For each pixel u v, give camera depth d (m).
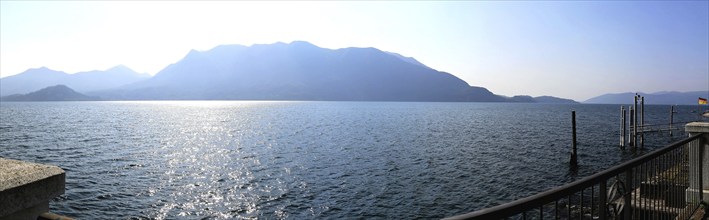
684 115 120.62
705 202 6.45
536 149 40.75
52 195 2.44
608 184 20.89
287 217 18.62
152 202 20.66
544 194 2.81
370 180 26.30
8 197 2.11
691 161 6.67
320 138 54.19
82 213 18.36
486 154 37.44
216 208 19.92
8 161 2.63
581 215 3.24
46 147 40.72
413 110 171.12
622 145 40.69
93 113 127.56
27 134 53.53
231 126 77.81
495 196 22.02
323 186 24.64
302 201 21.22
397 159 35.09
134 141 48.88
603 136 53.84
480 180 25.95
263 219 18.38
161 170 29.55
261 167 31.45
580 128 68.00
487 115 122.00
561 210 17.88
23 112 125.62
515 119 98.44
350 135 58.34
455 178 26.62
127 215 18.41
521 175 27.53
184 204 20.52
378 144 46.66
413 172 28.89
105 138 51.38
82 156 35.25
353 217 18.55
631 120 42.25
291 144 47.19
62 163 31.27
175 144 46.56
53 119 90.06
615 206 4.03
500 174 27.88
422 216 18.62
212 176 27.69
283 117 112.56
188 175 27.89
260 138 54.34
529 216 17.41
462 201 21.02
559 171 29.08
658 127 59.81
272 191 23.38
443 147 43.06
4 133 54.25
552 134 57.31
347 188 24.08
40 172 2.39
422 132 62.38
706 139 6.60
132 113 133.12
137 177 26.62
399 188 23.92
